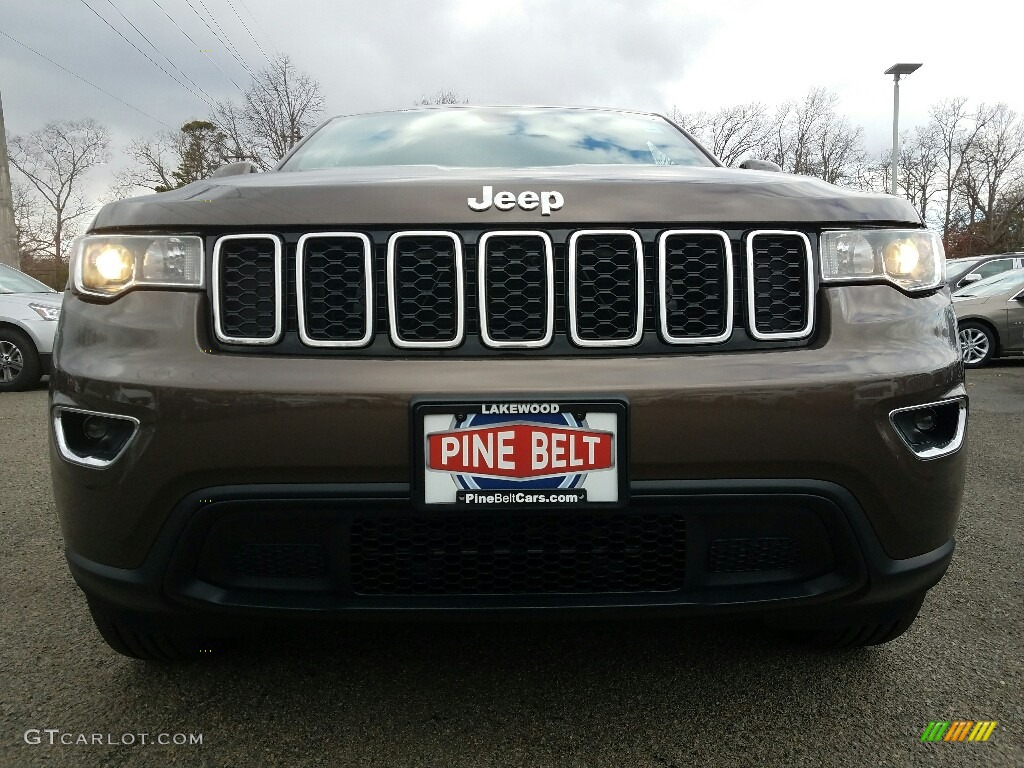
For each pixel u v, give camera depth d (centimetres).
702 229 150
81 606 230
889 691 181
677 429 142
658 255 149
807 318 151
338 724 167
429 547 147
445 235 148
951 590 242
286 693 180
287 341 148
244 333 149
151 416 142
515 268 148
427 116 278
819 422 143
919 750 158
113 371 145
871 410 145
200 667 192
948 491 154
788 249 153
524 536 146
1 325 689
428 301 148
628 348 148
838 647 195
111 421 146
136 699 177
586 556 147
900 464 147
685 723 168
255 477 141
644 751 158
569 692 181
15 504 338
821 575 152
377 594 147
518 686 184
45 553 276
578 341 148
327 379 142
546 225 148
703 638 209
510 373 143
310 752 157
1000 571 258
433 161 240
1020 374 816
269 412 140
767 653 200
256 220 148
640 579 148
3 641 207
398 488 142
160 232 151
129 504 144
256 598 147
